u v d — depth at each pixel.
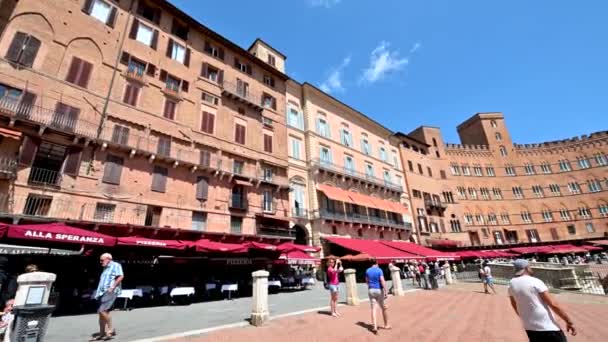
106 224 15.71
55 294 11.76
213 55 27.36
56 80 17.38
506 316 10.11
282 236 24.97
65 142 16.72
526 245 46.53
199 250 14.40
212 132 24.39
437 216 44.66
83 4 19.91
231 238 21.47
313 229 28.84
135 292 12.65
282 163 29.09
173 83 23.45
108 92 19.34
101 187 17.30
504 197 51.16
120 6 21.97
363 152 39.03
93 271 15.38
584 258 41.66
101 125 18.19
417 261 28.25
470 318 9.92
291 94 34.22
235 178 24.08
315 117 34.88
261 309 9.14
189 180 21.44
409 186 43.31
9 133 14.41
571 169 51.97
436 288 18.94
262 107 28.66
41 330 6.23
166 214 19.48
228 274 20.47
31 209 14.88
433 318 10.01
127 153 18.94
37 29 17.44
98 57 19.69
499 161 54.03
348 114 39.84
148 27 23.25
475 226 47.78
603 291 17.56
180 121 22.55
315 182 30.84
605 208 47.84
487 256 38.69
